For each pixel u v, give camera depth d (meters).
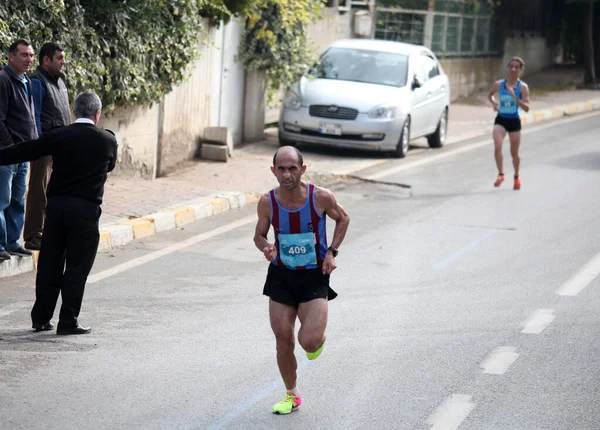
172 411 15.08
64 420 14.49
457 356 18.23
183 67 36.31
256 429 14.49
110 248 26.12
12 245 23.27
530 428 14.73
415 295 22.64
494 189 37.97
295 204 15.02
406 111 44.59
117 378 16.52
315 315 15.00
